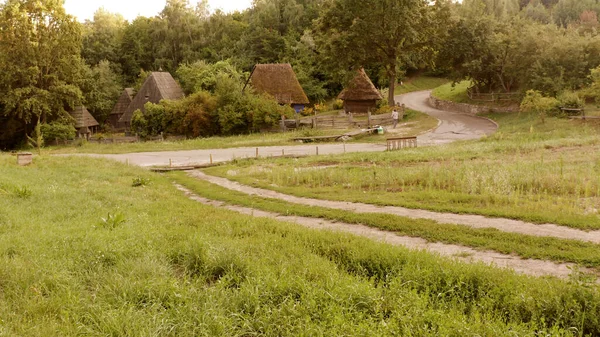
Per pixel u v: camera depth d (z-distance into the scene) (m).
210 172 25.28
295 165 25.08
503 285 6.57
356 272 7.91
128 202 16.00
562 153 22.58
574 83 39.81
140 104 62.09
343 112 56.50
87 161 28.58
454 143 31.66
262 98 46.94
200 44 92.06
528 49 43.81
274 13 88.56
